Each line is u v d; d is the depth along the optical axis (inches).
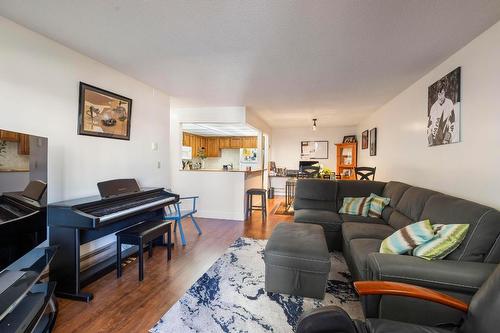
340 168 275.9
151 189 122.0
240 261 110.0
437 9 65.2
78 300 79.1
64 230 81.1
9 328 47.9
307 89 141.7
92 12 69.1
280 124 287.6
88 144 101.3
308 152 318.0
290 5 64.3
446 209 75.9
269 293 83.5
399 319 57.5
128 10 67.8
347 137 292.4
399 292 48.7
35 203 66.4
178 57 99.3
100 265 99.5
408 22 71.7
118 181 106.9
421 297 47.9
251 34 80.0
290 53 94.0
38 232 67.9
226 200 190.9
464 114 86.4
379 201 131.3
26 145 62.7
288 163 324.2
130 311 73.8
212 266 104.7
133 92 125.8
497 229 60.7
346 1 62.1
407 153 136.3
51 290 63.6
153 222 109.8
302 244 84.8
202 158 323.3
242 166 259.9
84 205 84.4
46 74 84.7
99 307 75.7
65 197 92.0
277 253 81.5
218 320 70.2
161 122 149.0
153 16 70.6
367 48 89.0
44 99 84.3
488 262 60.7
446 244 64.7
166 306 76.4
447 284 55.8
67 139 92.5
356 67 107.4
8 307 45.9
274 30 77.4
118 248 94.3
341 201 147.3
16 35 75.9
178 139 199.5
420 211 91.5
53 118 87.3
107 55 97.9
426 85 115.0
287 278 81.4
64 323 68.1
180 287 87.6
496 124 72.1
